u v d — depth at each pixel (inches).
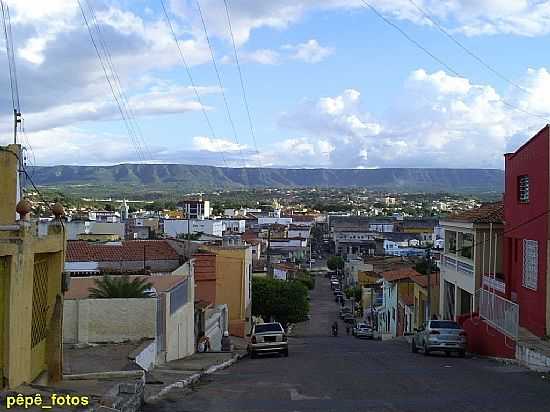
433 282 1818.4
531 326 1015.0
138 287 881.5
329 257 5383.9
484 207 1455.5
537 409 484.1
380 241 4500.5
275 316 2303.2
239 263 1825.8
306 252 5270.7
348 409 492.1
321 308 3673.7
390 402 524.1
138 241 1800.0
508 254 1147.9
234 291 1823.3
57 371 502.6
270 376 745.6
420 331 1139.3
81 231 2551.7
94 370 611.2
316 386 636.1
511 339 927.0
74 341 823.1
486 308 1080.2
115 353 738.8
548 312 950.4
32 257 427.5
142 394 499.5
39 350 477.7
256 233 4719.5
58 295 506.3
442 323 1083.3
